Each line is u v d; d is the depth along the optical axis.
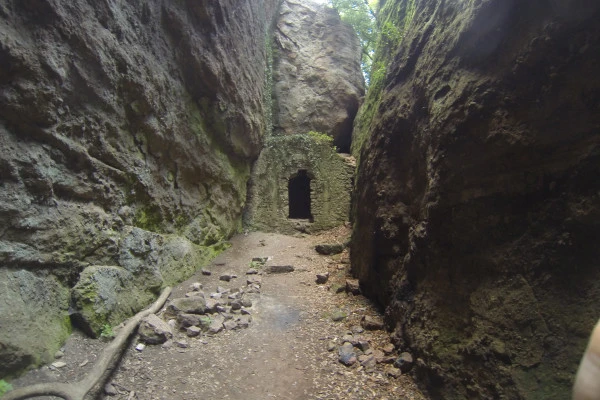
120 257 5.53
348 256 8.92
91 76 5.06
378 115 6.47
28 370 3.72
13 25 4.06
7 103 4.04
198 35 7.68
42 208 4.40
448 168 3.98
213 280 7.52
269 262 8.80
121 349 4.54
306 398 4.11
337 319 5.90
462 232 3.92
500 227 3.55
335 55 15.69
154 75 6.48
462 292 3.90
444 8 4.70
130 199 6.17
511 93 3.36
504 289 3.41
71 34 4.69
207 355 4.83
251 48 11.21
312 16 16.39
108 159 5.57
